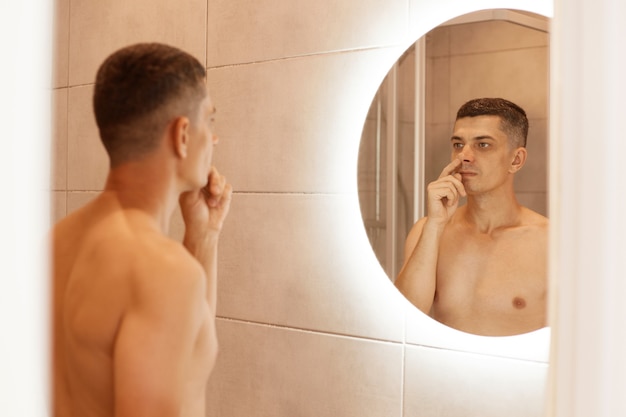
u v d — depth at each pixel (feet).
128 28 5.29
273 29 4.54
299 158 4.45
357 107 4.21
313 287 4.42
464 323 3.91
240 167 4.72
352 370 4.29
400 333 4.11
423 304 4.03
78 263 2.49
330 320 4.36
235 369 4.78
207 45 4.87
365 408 4.25
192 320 2.43
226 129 4.78
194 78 2.83
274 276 4.59
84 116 5.57
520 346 3.76
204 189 3.47
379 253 4.16
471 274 3.88
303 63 4.42
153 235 2.52
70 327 2.44
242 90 4.70
